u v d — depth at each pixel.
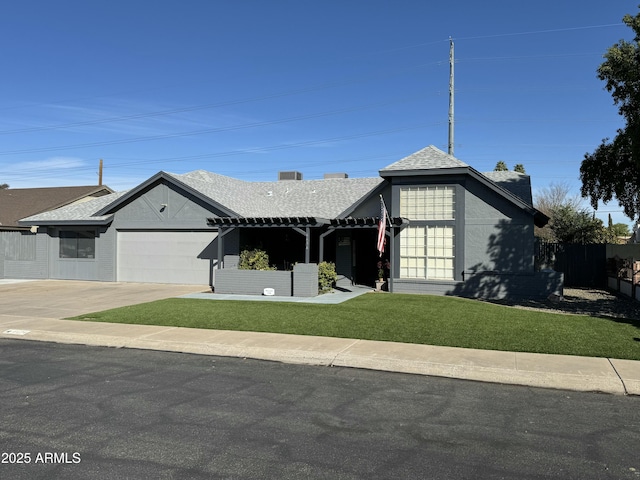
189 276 20.97
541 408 6.23
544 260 22.98
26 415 5.82
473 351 8.82
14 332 10.86
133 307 14.01
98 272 22.34
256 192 25.00
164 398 6.50
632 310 14.44
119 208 21.98
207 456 4.70
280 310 13.30
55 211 24.27
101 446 4.92
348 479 4.25
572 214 30.77
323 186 24.33
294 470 4.41
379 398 6.57
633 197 19.38
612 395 6.82
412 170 17.97
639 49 14.53
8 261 23.89
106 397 6.53
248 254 18.81
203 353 9.24
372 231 20.77
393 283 18.31
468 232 17.77
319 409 6.11
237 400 6.44
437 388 7.07
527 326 10.92
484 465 4.55
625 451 4.91
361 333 10.34
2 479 4.19
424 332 10.38
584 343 9.28
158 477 4.26
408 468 4.48
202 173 24.38
